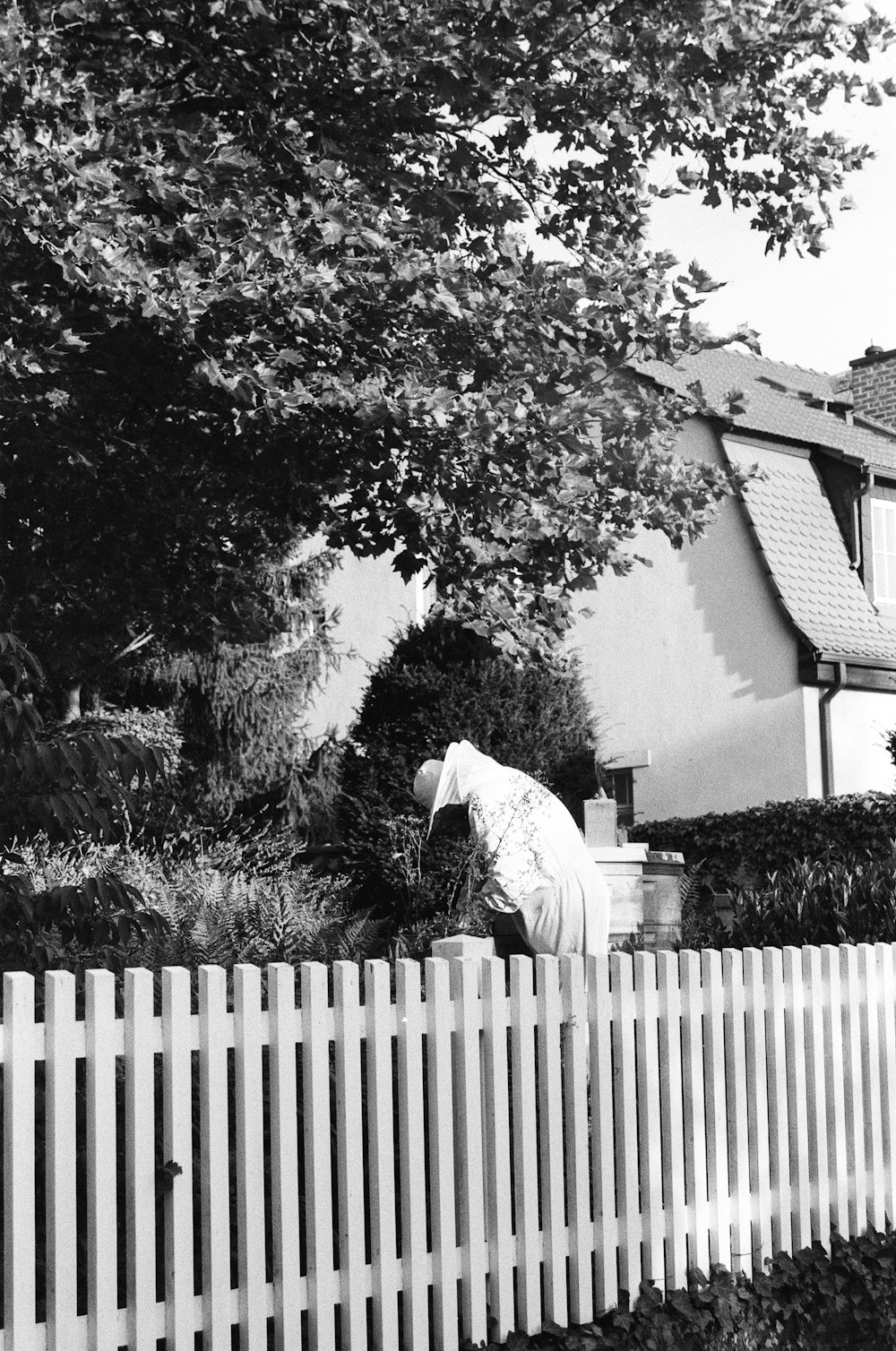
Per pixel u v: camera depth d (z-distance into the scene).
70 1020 3.58
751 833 15.27
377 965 4.08
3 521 9.62
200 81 8.48
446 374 7.96
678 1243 4.66
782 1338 4.60
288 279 6.87
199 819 15.03
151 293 6.61
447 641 11.66
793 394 21.67
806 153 8.62
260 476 9.63
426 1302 4.09
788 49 8.16
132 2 7.74
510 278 7.73
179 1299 3.68
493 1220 4.28
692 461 8.63
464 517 8.34
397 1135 4.43
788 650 16.67
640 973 4.69
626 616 18.34
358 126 8.24
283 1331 3.84
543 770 11.15
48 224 6.51
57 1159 3.53
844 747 16.75
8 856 7.45
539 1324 4.33
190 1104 3.80
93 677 12.73
